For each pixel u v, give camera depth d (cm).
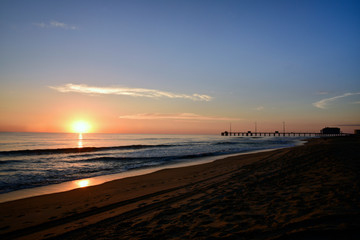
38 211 652
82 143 5703
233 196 630
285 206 481
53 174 1341
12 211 656
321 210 417
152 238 395
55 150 2769
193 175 1167
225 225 414
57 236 461
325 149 1767
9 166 1636
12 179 1191
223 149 3316
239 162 1597
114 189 923
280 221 394
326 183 658
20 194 886
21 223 554
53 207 691
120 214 573
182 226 438
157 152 2839
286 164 1191
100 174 1341
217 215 479
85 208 660
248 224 403
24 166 1642
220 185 820
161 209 578
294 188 648
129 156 2344
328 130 11919
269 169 1088
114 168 1570
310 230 333
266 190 666
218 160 1852
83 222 536
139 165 1706
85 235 452
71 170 1487
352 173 762
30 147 4062
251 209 491
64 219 570
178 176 1170
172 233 408
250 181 835
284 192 613
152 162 1877
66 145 4803
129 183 1042
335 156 1261
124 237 416
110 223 511
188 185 895
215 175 1091
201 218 472
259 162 1439
